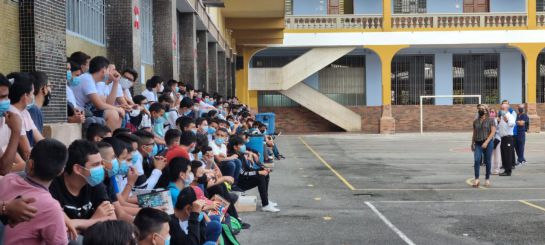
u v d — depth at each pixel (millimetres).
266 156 16141
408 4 36312
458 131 34406
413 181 13383
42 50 6824
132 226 3057
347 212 9484
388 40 32656
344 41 32688
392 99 36062
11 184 3377
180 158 5496
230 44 31422
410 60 36062
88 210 4156
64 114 6934
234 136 10078
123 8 11109
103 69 7016
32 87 4492
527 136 29688
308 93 34031
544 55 35625
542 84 35750
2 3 6273
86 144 3969
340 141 27453
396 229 8180
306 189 12141
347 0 36562
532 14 32562
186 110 9898
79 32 9555
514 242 7344
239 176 9586
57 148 3406
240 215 9234
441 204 10195
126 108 7574
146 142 6086
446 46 33969
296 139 29000
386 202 10445
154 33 15125
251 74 33531
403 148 23141
